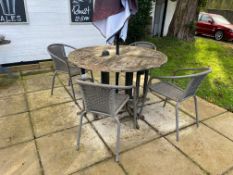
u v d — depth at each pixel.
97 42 5.00
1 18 3.71
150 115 2.56
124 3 2.09
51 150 1.95
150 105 2.80
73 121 2.42
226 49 6.08
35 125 2.33
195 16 6.54
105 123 2.38
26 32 4.06
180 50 5.77
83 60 2.28
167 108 2.74
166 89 2.33
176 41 6.49
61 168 1.74
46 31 4.27
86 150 1.95
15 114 2.55
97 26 2.26
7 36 3.90
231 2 10.83
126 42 6.20
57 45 3.18
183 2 6.36
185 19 6.52
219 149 1.99
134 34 6.15
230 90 3.34
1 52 3.95
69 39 4.61
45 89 3.29
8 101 2.87
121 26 2.14
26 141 2.06
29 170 1.72
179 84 3.52
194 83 2.01
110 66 2.07
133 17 5.85
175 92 2.26
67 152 1.92
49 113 2.58
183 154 1.92
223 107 2.79
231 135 2.20
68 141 2.07
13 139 2.09
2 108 2.68
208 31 8.30
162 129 2.29
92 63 2.17
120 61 2.25
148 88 2.39
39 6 3.99
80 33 4.69
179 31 6.72
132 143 2.05
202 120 2.47
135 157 1.87
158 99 2.98
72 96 3.04
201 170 1.74
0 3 3.62
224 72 4.18
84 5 4.47
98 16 2.16
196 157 1.88
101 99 1.70
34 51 4.30
